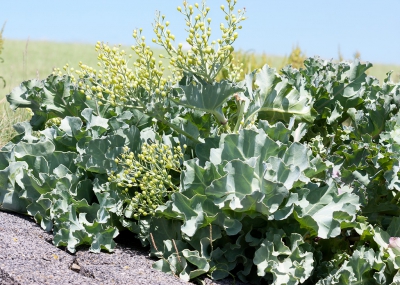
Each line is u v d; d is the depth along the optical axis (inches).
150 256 81.6
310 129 98.2
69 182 86.0
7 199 88.3
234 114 88.8
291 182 76.2
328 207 79.0
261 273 75.7
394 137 85.7
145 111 83.6
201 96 81.9
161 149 82.0
